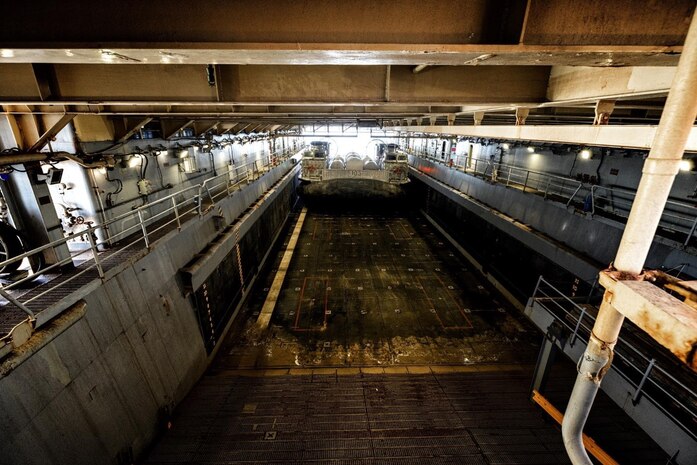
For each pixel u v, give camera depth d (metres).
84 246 7.50
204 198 12.50
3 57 2.99
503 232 14.51
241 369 9.69
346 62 3.23
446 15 2.81
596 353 1.92
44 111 6.33
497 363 9.97
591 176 11.39
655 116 10.97
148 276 7.24
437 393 8.15
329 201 27.41
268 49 2.82
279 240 20.91
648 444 6.64
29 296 5.21
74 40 2.78
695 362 1.23
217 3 2.74
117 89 5.33
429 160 27.48
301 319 12.22
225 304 11.54
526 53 2.83
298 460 6.09
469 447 6.40
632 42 2.75
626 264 1.74
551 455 6.23
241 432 6.82
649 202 1.59
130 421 5.93
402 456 6.16
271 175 20.83
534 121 12.55
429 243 20.19
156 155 9.95
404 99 5.91
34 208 6.04
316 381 8.72
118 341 6.03
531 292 12.28
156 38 2.80
